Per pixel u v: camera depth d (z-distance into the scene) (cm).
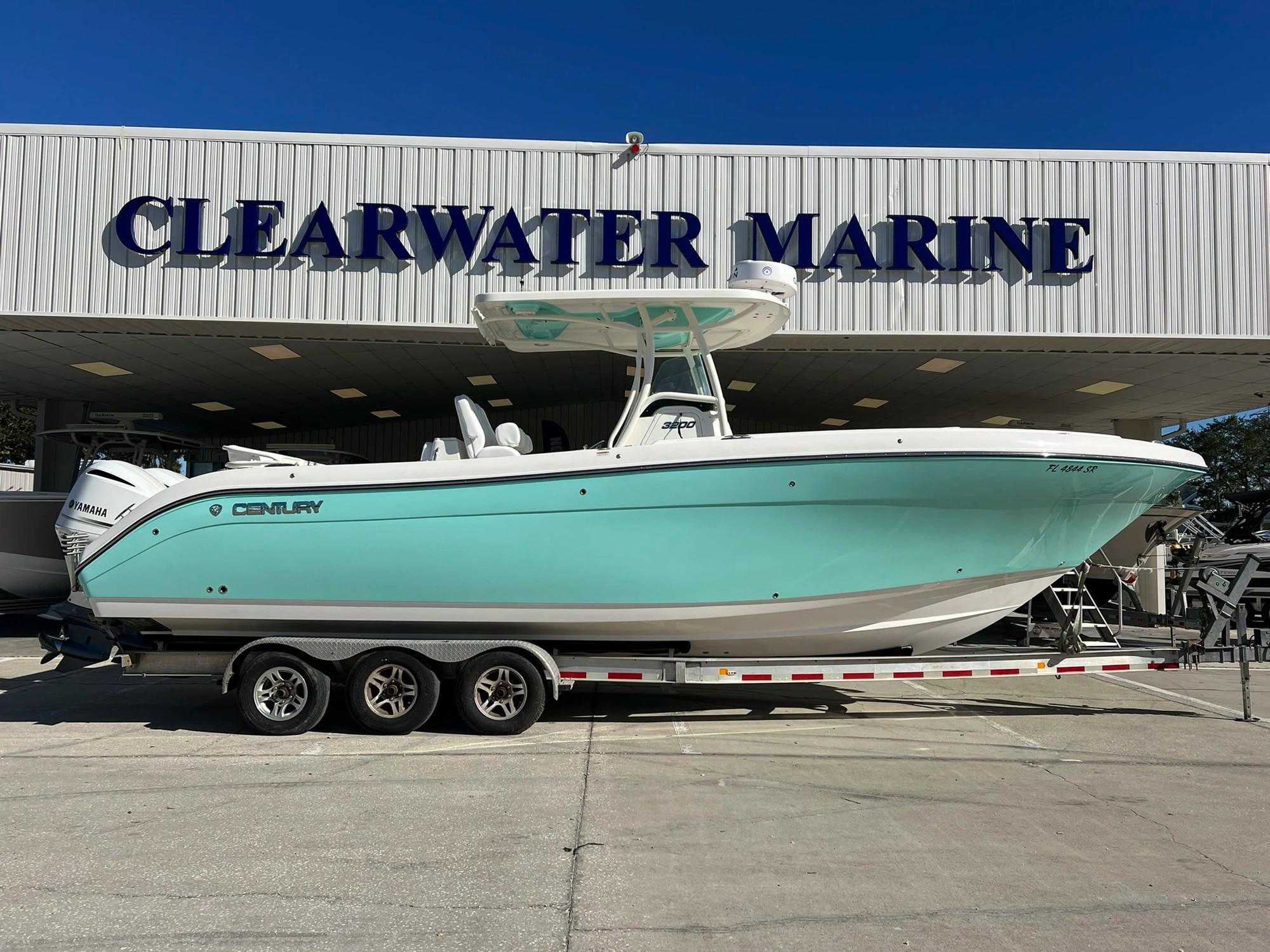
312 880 296
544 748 476
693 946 250
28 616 1227
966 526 489
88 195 985
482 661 500
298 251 977
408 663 499
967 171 998
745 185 994
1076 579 578
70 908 274
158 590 507
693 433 539
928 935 257
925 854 321
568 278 986
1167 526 662
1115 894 287
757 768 436
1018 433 473
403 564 493
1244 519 1148
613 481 480
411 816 363
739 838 337
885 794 395
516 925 262
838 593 498
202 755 465
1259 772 437
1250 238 1000
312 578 499
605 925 263
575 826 349
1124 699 629
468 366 1295
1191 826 356
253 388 1418
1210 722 552
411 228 985
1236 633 591
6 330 1035
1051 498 486
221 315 981
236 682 522
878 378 1281
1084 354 1076
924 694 639
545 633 516
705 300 514
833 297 991
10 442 2823
